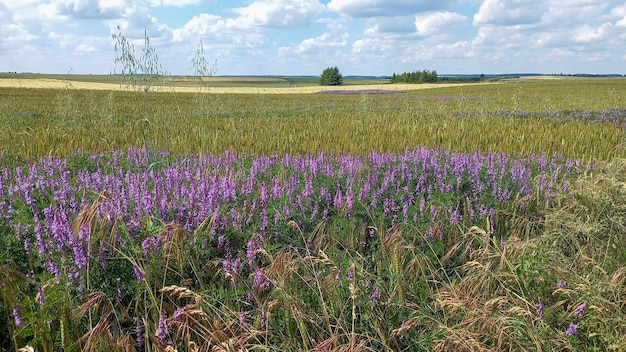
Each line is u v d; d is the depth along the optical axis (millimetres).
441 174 6395
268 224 4508
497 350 3014
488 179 6434
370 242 4465
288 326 3105
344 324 3305
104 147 9758
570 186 5785
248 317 3354
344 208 4824
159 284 3396
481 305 3475
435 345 3164
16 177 5590
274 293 3434
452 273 4309
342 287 3555
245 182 5547
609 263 4098
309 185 5125
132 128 12922
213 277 3691
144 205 4340
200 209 4484
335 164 7059
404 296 3525
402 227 4605
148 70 6988
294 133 12898
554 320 3441
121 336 2912
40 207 4676
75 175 6359
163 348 2855
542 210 5477
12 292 2764
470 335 3062
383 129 14078
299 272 3936
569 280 3676
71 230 3508
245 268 3902
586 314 3348
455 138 11969
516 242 4148
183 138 10680
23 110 25172
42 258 3508
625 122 17719
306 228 4648
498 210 5152
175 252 3600
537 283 3713
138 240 3891
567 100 37531
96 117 17422
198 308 3146
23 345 2779
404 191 5504
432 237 4594
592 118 19938
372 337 3289
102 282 3361
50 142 9828
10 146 9211
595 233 4516
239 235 4211
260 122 16969
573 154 9219
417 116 20328
